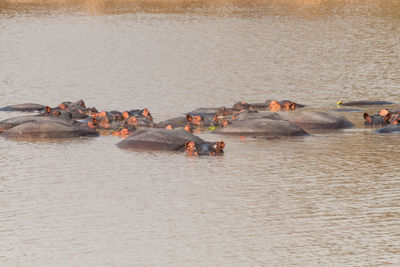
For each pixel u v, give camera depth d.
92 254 45.31
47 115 89.12
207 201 55.47
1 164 68.56
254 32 186.38
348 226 49.31
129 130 83.44
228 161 68.44
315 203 54.53
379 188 58.31
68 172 65.25
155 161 69.00
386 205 53.78
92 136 82.56
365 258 43.97
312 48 159.25
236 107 96.00
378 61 140.38
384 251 44.97
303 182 60.41
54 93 112.69
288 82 120.31
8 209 54.41
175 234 48.47
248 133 81.19
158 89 115.00
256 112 91.38
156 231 49.12
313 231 48.53
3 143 78.56
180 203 55.16
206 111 94.50
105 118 86.88
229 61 143.62
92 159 70.31
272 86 116.88
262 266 43.00
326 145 75.25
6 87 118.06
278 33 184.12
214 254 44.94
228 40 173.00
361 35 178.50
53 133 81.69
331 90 112.38
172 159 69.75
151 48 162.25
